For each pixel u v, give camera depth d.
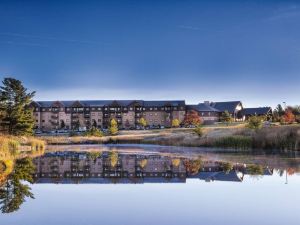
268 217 19.56
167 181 32.47
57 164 47.78
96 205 22.45
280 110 189.12
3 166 42.88
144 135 137.62
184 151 75.81
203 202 23.33
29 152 70.38
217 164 47.06
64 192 26.83
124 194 26.22
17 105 87.69
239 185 29.75
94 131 141.88
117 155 65.81
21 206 22.03
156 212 20.70
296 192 26.41
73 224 18.20
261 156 58.62
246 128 102.88
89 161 53.03
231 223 18.45
